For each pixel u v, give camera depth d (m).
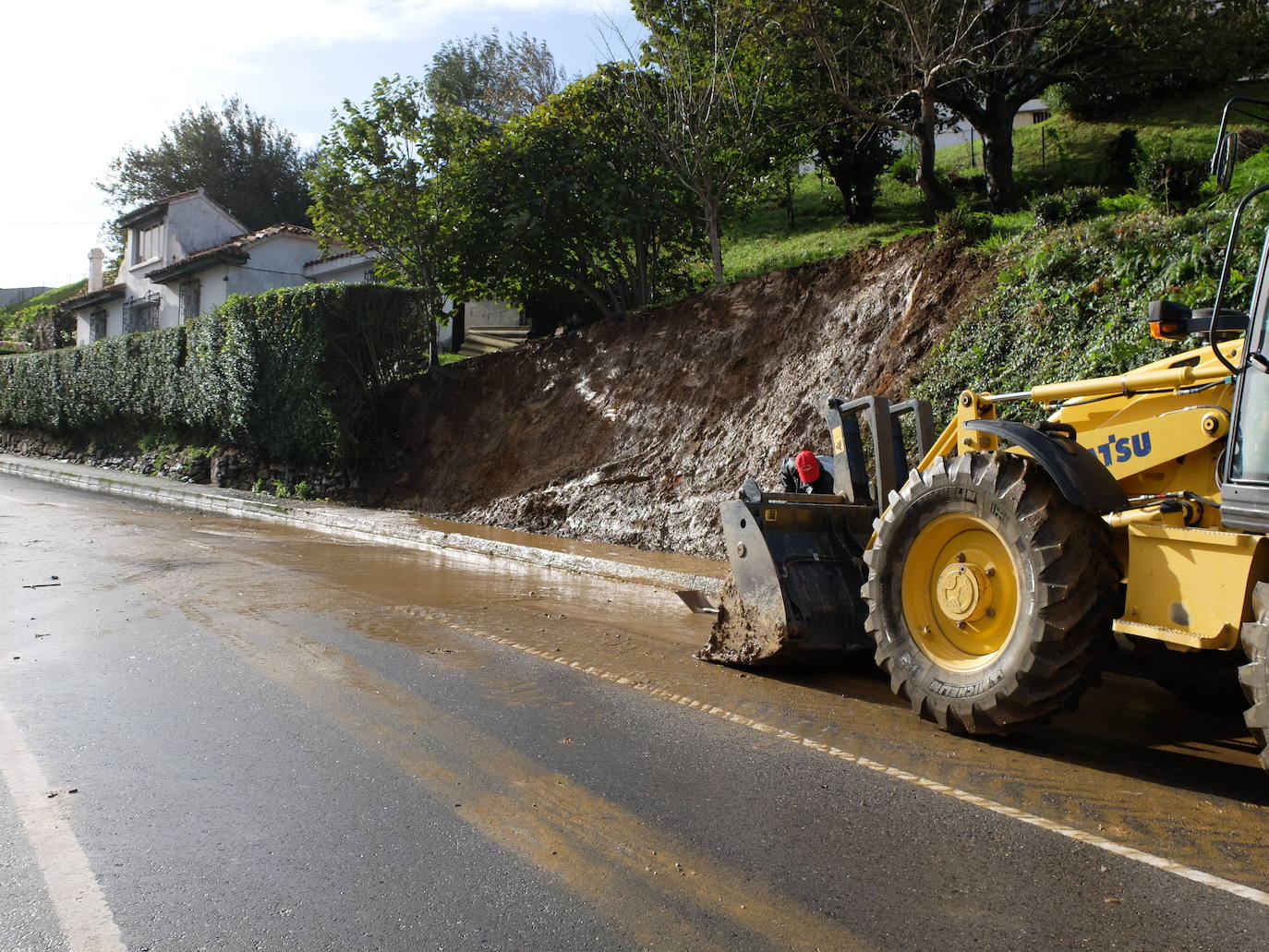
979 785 4.41
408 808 4.02
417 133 18.97
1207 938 3.04
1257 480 4.18
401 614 8.10
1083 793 4.34
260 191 53.78
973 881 3.43
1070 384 5.46
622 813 3.99
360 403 19.02
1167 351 9.07
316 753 4.66
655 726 5.19
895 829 3.88
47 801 4.04
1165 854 3.69
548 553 12.06
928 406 6.85
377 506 17.91
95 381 27.31
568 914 3.16
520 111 36.78
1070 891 3.36
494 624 7.79
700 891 3.33
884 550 5.54
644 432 14.63
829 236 23.41
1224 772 4.67
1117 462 5.23
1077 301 10.28
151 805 4.02
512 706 5.49
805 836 3.80
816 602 6.26
